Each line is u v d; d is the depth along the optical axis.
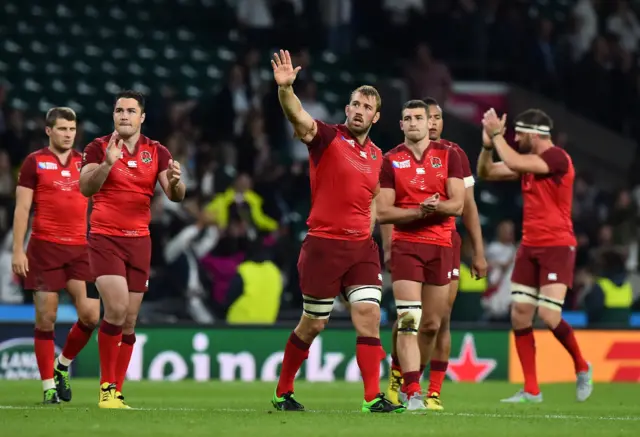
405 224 34.09
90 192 31.91
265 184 64.50
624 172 85.25
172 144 66.12
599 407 37.38
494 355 53.19
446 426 27.09
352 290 30.94
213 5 88.69
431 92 80.81
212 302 57.34
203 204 61.94
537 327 53.28
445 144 35.84
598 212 74.94
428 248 34.09
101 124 77.31
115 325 32.59
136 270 33.44
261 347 51.84
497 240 62.91
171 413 29.77
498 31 86.31
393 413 30.61
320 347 52.06
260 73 83.56
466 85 85.25
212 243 57.94
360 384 49.28
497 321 60.66
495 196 78.75
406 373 33.44
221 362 51.53
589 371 40.84
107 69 81.00
